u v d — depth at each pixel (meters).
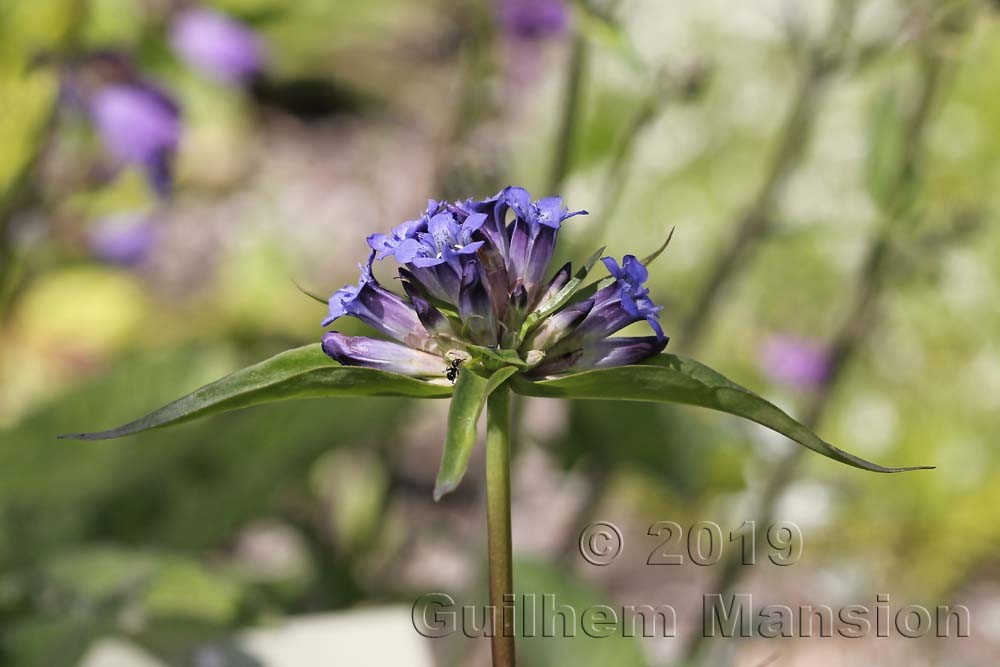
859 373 1.31
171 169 1.00
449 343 0.62
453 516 1.20
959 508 1.08
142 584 0.78
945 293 1.34
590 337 0.62
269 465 0.91
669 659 0.92
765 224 0.85
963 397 1.30
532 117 1.22
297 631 0.78
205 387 0.61
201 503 0.92
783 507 0.90
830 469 1.15
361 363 0.62
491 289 0.62
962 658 0.99
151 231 1.09
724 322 1.33
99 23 1.21
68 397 0.88
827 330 1.31
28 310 1.24
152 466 0.90
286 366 0.62
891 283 0.85
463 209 0.62
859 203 1.12
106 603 0.77
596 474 0.94
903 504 1.09
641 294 0.62
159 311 1.34
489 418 0.62
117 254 1.07
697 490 0.87
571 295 0.63
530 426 1.12
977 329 1.34
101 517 0.90
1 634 0.77
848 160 1.32
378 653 0.77
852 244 1.37
